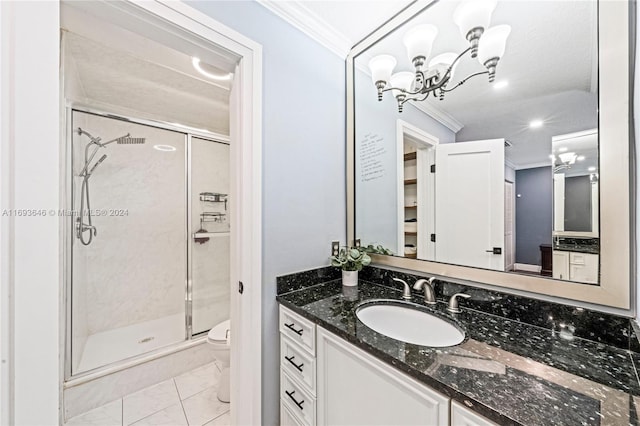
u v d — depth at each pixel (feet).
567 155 2.83
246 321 3.70
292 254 4.37
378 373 2.61
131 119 7.43
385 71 4.53
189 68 4.33
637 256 2.36
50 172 1.99
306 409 3.50
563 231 2.85
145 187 7.94
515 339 2.76
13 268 1.78
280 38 4.13
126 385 5.45
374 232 4.97
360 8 4.25
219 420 4.75
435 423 2.11
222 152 9.63
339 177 5.23
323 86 4.87
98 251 7.14
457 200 3.82
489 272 3.46
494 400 1.84
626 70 2.43
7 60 1.74
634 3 2.40
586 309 2.70
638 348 2.39
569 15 2.84
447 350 2.55
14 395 1.77
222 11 3.38
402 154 4.53
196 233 8.82
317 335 3.36
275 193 4.09
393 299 4.01
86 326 6.75
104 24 2.81
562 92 2.86
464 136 3.73
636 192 2.37
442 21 3.90
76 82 5.49
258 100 3.78
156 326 7.78
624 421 1.63
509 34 3.23
